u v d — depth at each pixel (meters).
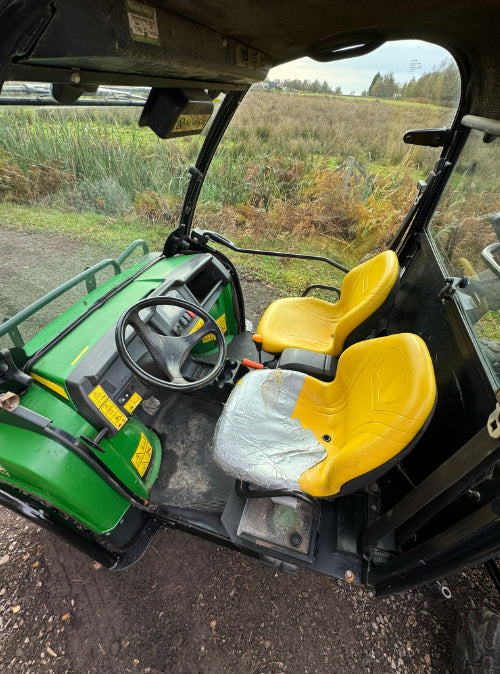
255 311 3.86
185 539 2.09
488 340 1.40
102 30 0.74
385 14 1.24
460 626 1.70
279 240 4.84
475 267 1.65
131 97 1.60
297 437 1.71
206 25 1.06
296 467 1.56
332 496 1.41
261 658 1.68
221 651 1.70
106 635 1.73
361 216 4.54
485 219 1.63
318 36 1.37
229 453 1.61
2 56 0.67
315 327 2.54
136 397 1.70
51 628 1.74
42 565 1.95
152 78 1.08
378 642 1.74
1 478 1.67
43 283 1.85
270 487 1.50
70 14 0.67
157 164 2.58
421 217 2.37
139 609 1.81
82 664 1.64
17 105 1.24
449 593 1.78
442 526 1.43
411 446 1.21
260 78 1.50
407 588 1.35
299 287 4.25
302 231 4.78
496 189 1.57
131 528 1.78
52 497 1.50
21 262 1.76
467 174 1.92
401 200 4.28
